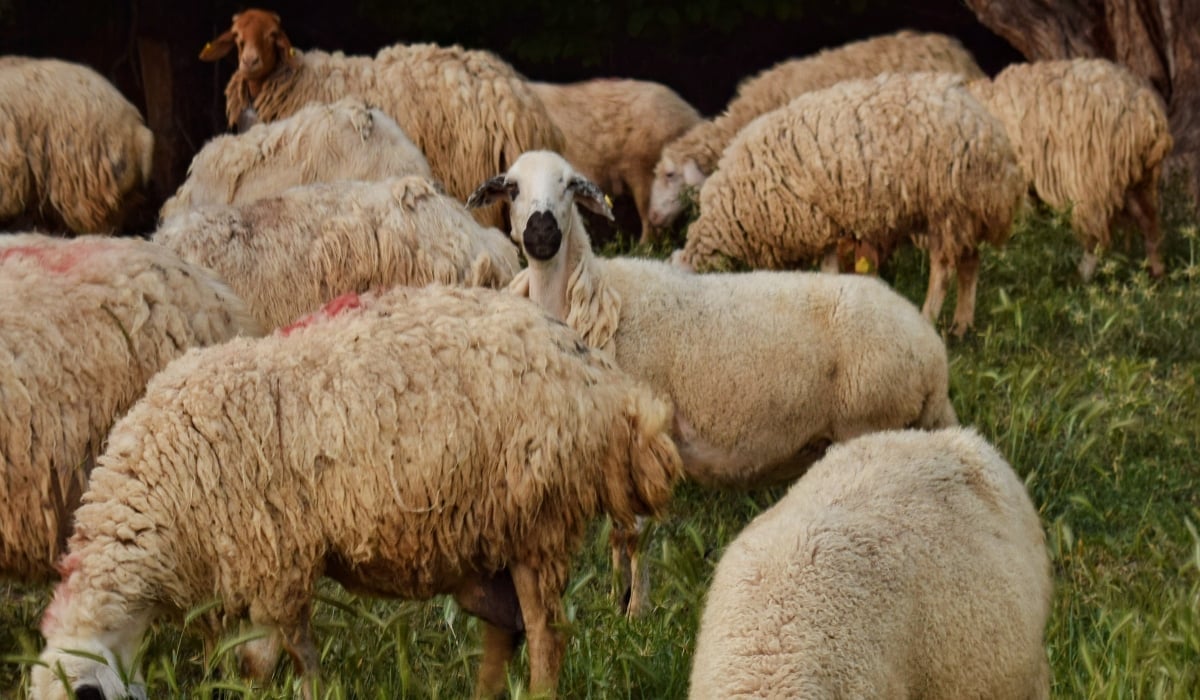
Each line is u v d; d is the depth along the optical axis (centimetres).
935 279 1578
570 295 1095
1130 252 1911
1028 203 1883
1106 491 1244
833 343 1112
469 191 1708
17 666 970
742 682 667
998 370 1405
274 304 1166
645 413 833
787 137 1554
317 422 801
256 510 801
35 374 892
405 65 1723
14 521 899
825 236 1559
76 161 1714
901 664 698
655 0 2577
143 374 927
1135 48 2103
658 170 2227
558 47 2597
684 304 1113
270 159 1467
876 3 2805
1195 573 1102
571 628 842
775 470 1147
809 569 694
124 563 795
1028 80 1856
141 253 959
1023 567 757
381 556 817
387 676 888
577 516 836
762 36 2833
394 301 850
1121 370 1364
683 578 984
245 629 838
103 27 2422
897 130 1522
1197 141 2012
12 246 952
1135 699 846
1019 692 755
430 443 799
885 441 809
